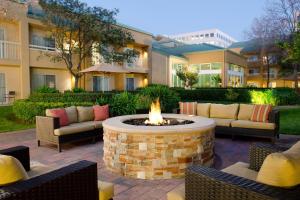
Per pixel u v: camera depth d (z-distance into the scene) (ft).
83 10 46.39
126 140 13.62
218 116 24.70
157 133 13.06
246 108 23.57
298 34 26.09
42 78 51.88
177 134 13.32
